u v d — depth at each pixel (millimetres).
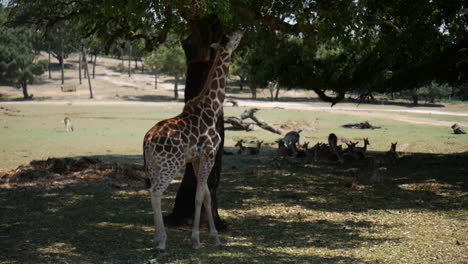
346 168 16688
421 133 29797
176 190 12555
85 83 77562
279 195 11906
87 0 10320
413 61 13906
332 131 31422
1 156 18500
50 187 12367
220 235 8133
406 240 7793
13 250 7074
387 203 10945
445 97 74000
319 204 10867
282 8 8953
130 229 8445
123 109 49375
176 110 48906
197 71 8516
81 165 14281
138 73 95500
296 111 47656
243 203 10945
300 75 15047
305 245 7504
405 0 11430
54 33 12883
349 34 9734
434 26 11781
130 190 12289
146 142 6918
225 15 6934
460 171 15148
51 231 8273
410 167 16531
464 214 9703
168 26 8391
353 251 7141
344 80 14805
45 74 84875
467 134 29031
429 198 11422
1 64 58344
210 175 8406
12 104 53312
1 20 30203
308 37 10297
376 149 22453
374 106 60156
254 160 18734
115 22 10961
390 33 11641
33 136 26062
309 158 19562
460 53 13086
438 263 6531
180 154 6965
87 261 6578
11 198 11086
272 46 11086
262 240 7824
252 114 32281
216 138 7516
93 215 9539
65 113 43750
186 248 7250
